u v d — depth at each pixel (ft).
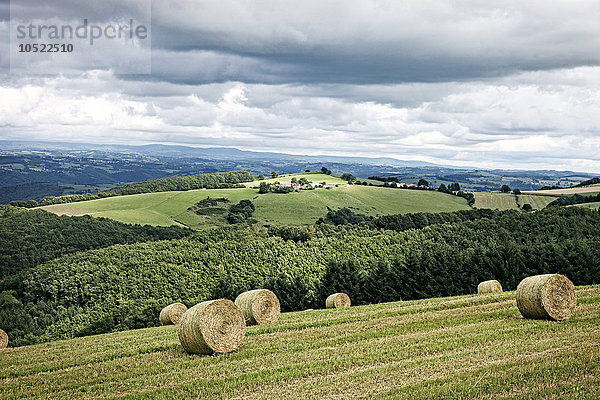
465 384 38.55
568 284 66.85
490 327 61.62
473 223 267.18
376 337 60.39
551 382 37.73
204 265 243.40
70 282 224.12
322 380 43.09
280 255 251.80
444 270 163.12
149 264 240.94
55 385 47.91
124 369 52.47
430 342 54.49
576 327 58.39
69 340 87.10
